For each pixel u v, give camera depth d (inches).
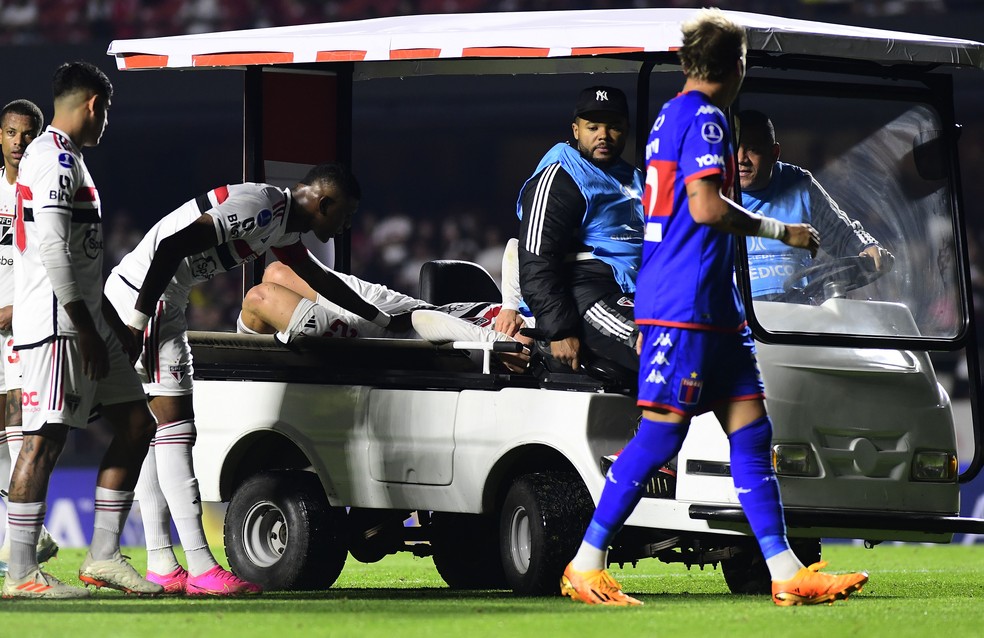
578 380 797.9
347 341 921.5
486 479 831.1
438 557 962.1
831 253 836.0
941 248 852.6
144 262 826.8
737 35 696.4
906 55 812.0
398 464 871.1
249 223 811.4
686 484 768.9
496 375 836.6
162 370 823.7
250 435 928.9
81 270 769.6
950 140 861.8
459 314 1002.7
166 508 842.2
